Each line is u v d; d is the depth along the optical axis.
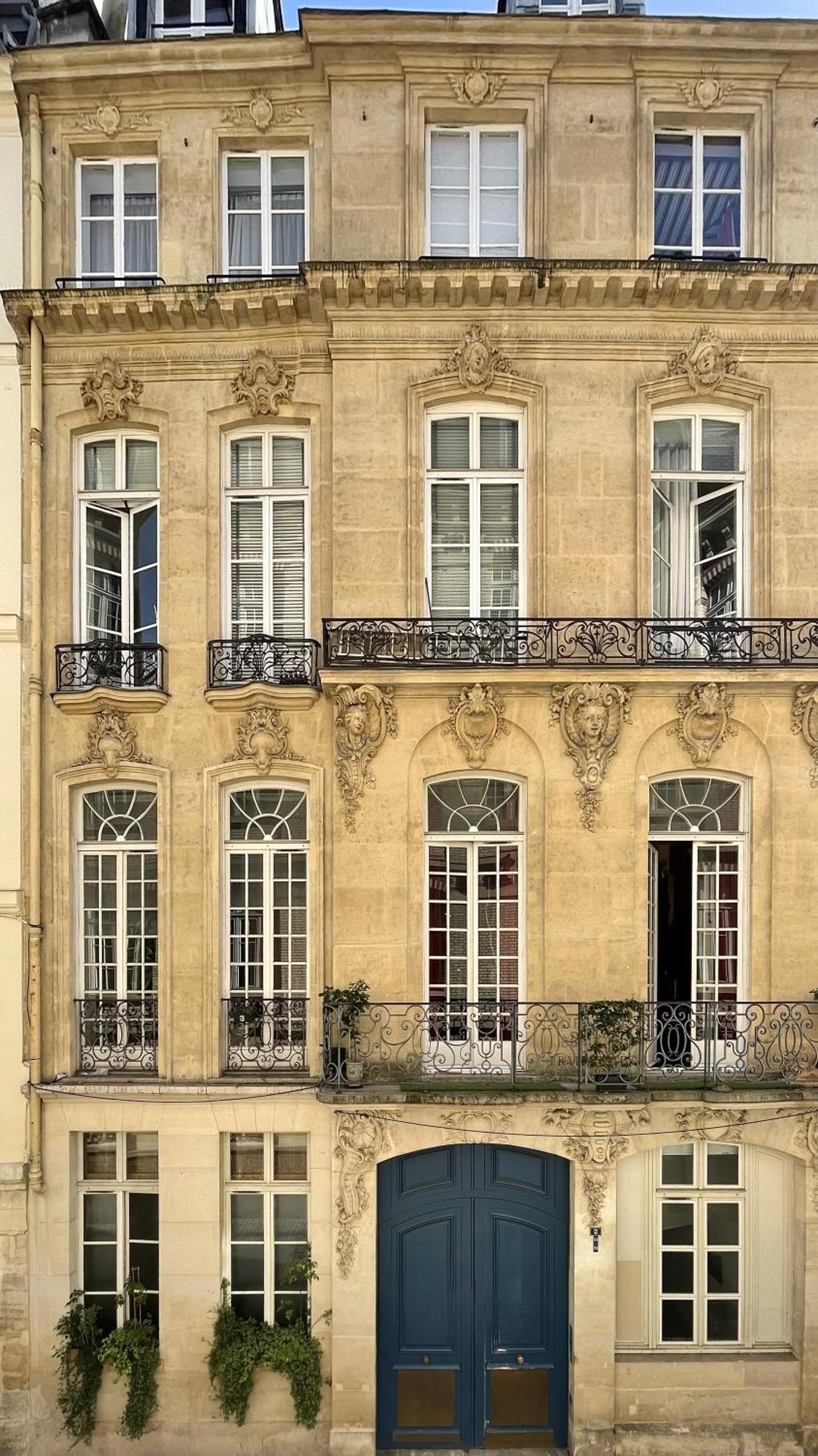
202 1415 10.59
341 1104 10.37
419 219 10.85
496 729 10.61
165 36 12.62
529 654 10.61
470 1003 10.61
